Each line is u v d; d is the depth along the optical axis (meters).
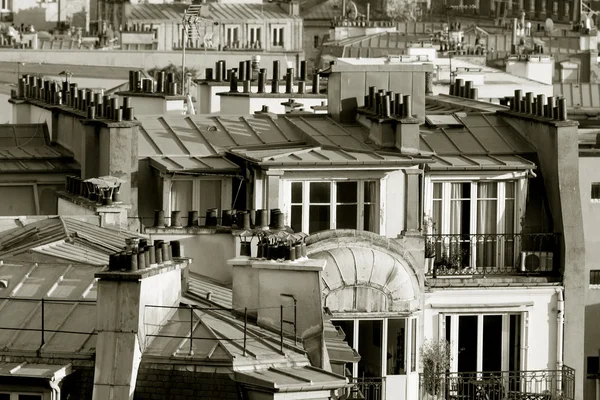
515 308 106.81
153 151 107.88
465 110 119.50
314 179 104.00
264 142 110.69
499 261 108.38
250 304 77.00
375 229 104.56
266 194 103.56
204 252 94.50
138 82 138.50
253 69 149.88
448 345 105.38
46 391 69.50
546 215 109.25
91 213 95.31
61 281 76.38
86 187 100.81
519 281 106.88
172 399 69.88
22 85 141.25
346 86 112.50
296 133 111.44
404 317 102.50
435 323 105.69
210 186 105.69
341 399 75.62
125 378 69.19
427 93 139.12
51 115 126.31
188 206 105.50
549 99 111.00
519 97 115.12
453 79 184.38
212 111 144.25
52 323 72.94
